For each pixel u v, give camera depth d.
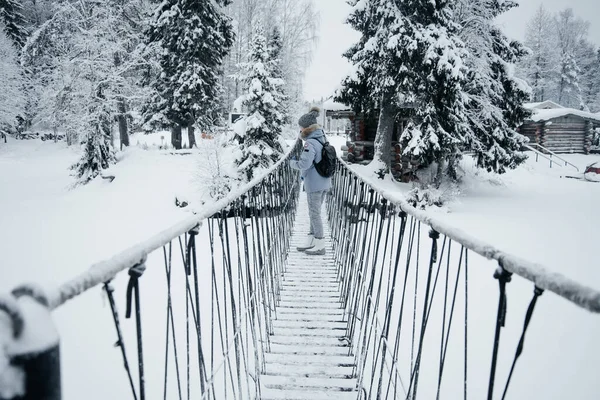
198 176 11.27
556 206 12.11
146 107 18.11
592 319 4.57
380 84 11.24
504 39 12.88
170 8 16.89
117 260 0.79
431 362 3.69
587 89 47.19
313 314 3.57
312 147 4.61
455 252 7.00
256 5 28.61
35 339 0.46
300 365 2.78
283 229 4.86
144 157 14.70
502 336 4.20
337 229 5.70
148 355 3.80
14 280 6.64
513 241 8.27
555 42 46.66
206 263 6.45
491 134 12.41
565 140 27.77
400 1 10.86
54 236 9.10
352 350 2.94
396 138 14.05
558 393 3.33
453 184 12.91
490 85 12.48
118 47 15.38
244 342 3.11
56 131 31.34
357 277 3.14
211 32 17.06
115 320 0.81
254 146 11.24
